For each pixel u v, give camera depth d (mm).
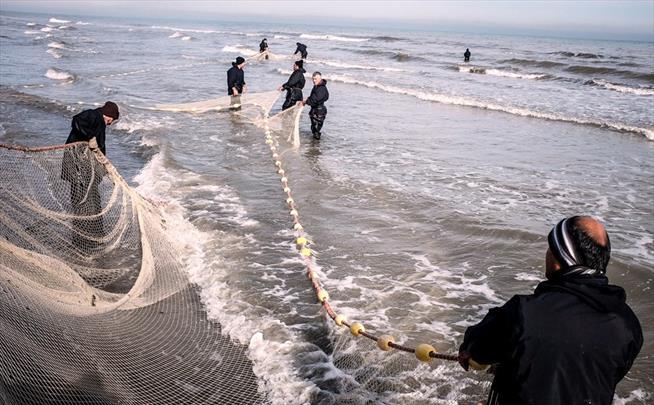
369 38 77000
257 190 9203
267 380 4285
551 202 8969
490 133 14883
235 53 42094
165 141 12367
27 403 3045
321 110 12891
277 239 7156
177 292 5695
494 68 33188
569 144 13789
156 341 4660
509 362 2176
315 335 4926
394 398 4090
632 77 29234
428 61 38719
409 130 14898
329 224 7754
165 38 62000
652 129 15523
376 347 4746
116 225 6352
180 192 8953
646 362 4629
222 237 7152
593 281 2141
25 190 5734
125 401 3662
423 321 5250
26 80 22906
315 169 10531
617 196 9406
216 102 16078
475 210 8398
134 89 20984
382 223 7816
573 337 2039
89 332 4324
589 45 84000
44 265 4820
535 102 20703
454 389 4184
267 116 14336
